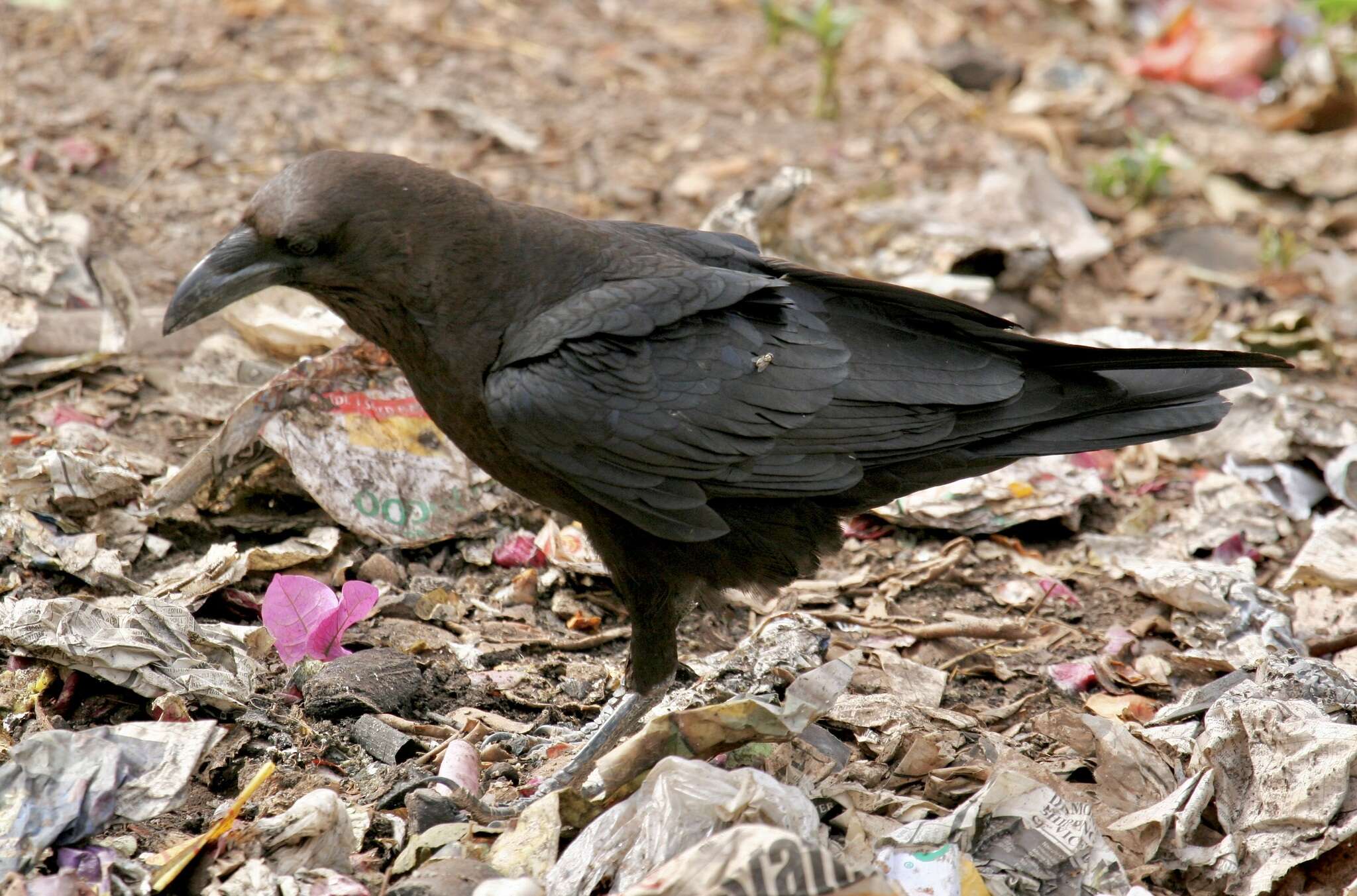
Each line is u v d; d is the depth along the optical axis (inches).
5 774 259.4
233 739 289.9
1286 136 624.4
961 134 597.9
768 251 461.7
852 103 618.5
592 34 654.5
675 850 246.5
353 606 324.5
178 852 250.7
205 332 430.9
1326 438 421.1
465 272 292.2
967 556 395.9
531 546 376.5
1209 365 311.7
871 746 308.8
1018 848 267.4
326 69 591.2
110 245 462.9
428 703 319.0
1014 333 312.3
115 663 294.0
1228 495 413.7
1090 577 390.6
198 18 619.2
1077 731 318.3
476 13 657.6
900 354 308.7
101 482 355.6
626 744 265.6
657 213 525.7
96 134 522.6
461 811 275.9
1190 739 305.6
